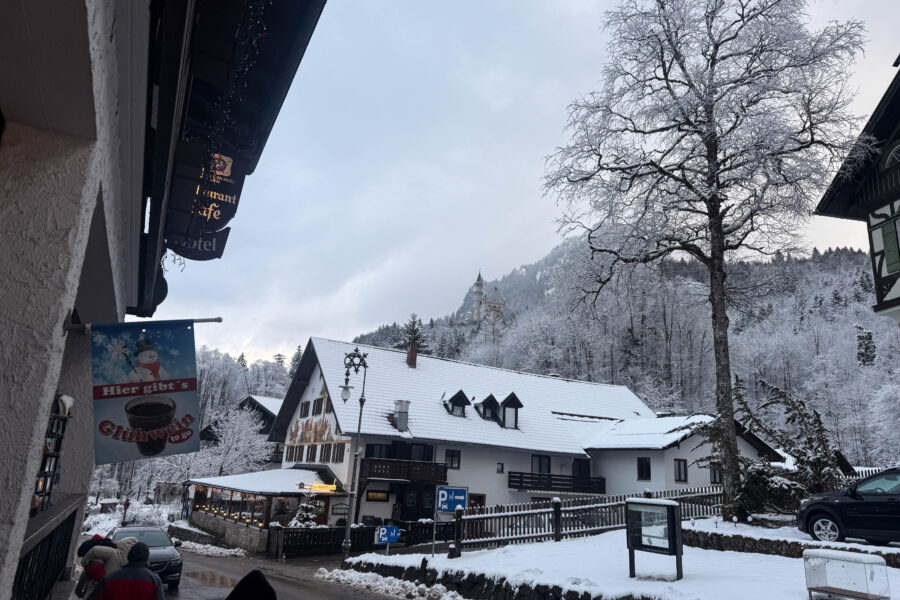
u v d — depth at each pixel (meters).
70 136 2.76
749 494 16.94
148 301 8.77
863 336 74.62
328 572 20.50
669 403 64.94
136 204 4.83
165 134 4.17
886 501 11.71
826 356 75.75
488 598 13.62
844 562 8.24
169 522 42.66
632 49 21.48
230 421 53.06
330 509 32.41
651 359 69.38
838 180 19.23
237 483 34.66
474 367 46.03
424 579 16.27
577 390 49.56
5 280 2.46
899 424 50.66
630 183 20.77
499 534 19.34
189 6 3.17
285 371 147.12
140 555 5.43
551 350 75.81
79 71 2.36
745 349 70.94
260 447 53.75
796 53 19.06
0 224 2.52
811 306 109.69
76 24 2.14
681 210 20.77
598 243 23.47
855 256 138.25
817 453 16.67
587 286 23.80
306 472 36.38
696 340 69.88
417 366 42.28
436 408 38.84
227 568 21.75
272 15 5.54
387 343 143.88
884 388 52.50
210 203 7.78
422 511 34.31
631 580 11.56
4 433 2.35
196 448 3.91
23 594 3.77
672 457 37.94
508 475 38.34
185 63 3.79
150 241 6.12
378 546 30.06
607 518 21.28
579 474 42.16
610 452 41.03
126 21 2.80
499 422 40.19
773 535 14.02
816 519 12.89
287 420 44.75
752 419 17.84
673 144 20.88
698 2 20.84
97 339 3.83
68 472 7.05
